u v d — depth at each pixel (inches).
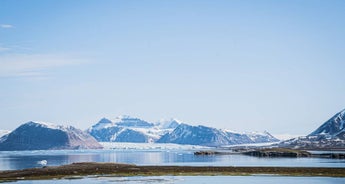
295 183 4306.1
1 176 4869.6
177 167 5629.9
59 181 4522.6
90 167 5467.5
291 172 5162.4
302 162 7696.9
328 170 5255.9
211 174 5093.5
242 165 6825.8
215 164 7239.2
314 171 5196.9
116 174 5088.6
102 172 5196.9
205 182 4431.6
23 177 4810.5
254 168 5492.1
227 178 4781.0
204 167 5649.6
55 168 5359.3
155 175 5068.9
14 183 4375.0
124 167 5565.9
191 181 4512.8
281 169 5378.9
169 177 4891.7
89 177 4859.7
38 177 4810.5
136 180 4606.3
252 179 4667.8
